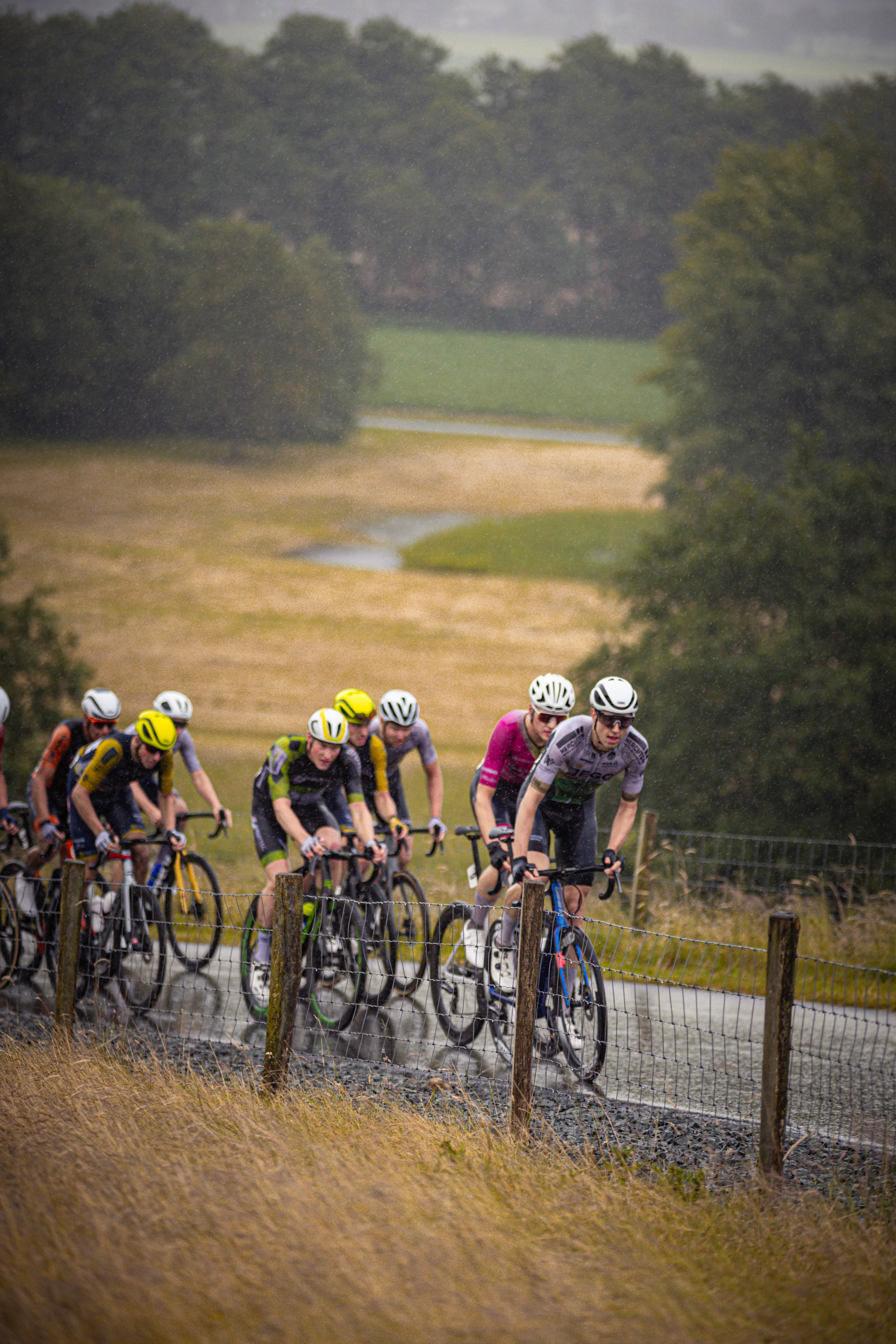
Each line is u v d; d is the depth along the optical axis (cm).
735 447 12194
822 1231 1041
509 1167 1159
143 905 1898
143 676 16325
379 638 18475
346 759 1909
